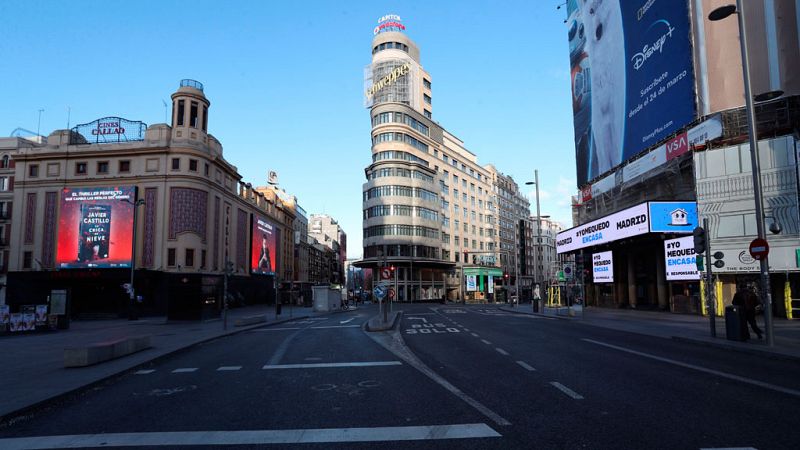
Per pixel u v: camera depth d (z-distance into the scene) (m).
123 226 45.59
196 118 50.44
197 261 46.91
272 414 6.50
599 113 37.38
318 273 129.38
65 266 45.09
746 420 5.77
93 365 10.86
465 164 94.81
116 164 47.22
